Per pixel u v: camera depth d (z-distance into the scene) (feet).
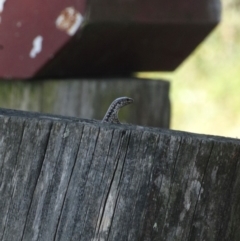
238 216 23.91
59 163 22.80
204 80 103.71
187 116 98.58
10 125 22.86
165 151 22.85
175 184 23.04
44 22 39.75
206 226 23.58
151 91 45.96
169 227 23.21
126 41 42.42
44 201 22.89
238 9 109.91
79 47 40.19
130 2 40.06
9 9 40.70
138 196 22.86
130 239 22.97
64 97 42.39
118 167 22.72
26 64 40.96
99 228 22.86
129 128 23.35
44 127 22.80
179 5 43.09
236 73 103.24
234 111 97.91
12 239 23.06
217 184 23.43
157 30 42.75
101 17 38.63
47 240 22.93
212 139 23.41
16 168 22.93
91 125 22.76
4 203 23.03
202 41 47.83
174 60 48.47
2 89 43.19
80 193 22.80
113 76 46.83
